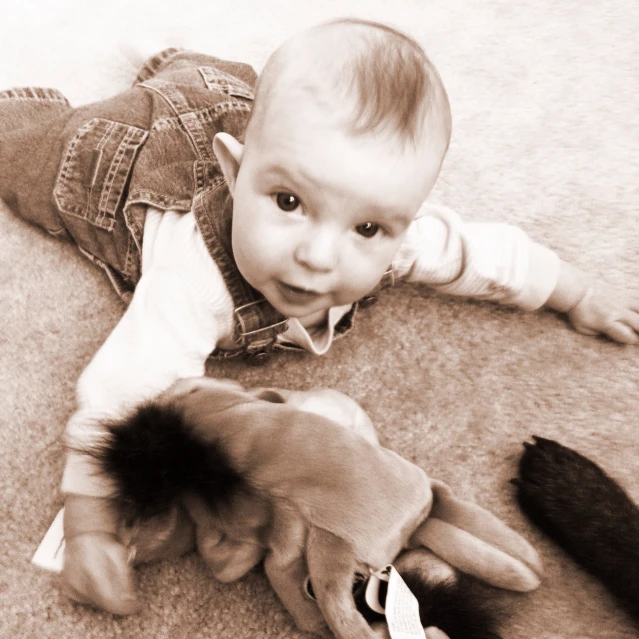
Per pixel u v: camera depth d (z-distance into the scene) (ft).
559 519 2.60
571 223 3.53
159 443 2.15
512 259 3.05
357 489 2.14
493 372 3.18
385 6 4.37
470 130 3.85
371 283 2.33
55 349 3.24
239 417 2.22
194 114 3.18
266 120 2.11
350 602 2.07
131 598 2.53
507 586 2.31
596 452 2.96
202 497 2.18
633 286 3.35
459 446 3.01
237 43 4.25
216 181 2.93
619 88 3.98
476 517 2.40
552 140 3.80
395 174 2.05
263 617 2.67
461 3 4.36
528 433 3.02
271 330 2.84
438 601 2.14
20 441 3.02
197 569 2.75
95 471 2.30
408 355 3.24
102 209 3.08
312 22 4.32
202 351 2.76
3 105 3.57
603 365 3.18
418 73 2.10
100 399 2.58
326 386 3.17
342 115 2.02
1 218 3.59
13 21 4.29
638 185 3.63
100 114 3.22
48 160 3.27
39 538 2.83
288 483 2.14
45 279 3.43
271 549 2.24
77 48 4.19
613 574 2.48
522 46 4.16
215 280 2.67
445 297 3.37
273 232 2.17
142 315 2.69
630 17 4.25
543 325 3.29
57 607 2.69
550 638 2.55
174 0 4.43
